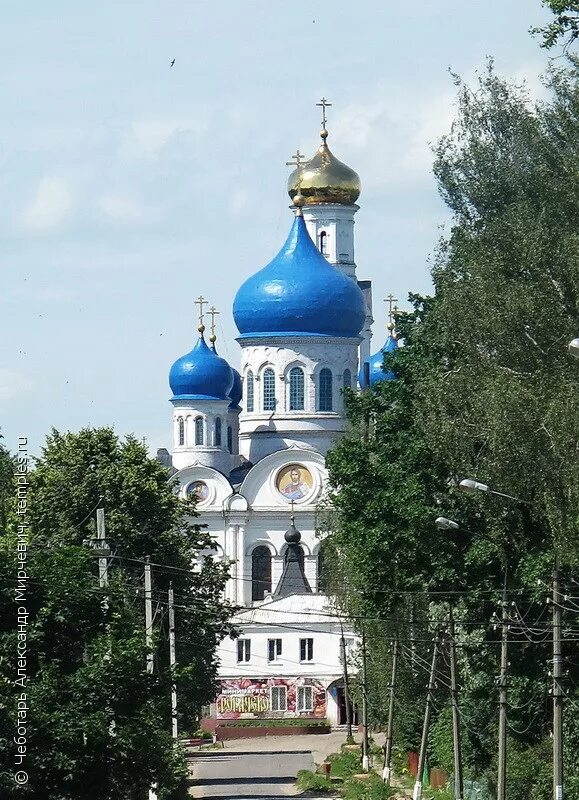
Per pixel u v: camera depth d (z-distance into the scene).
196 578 104.50
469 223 76.25
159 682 59.31
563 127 75.56
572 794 69.69
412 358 81.69
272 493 185.62
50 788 56.59
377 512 75.06
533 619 73.00
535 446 62.59
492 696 76.88
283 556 184.75
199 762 125.62
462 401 66.94
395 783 98.19
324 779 102.44
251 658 164.38
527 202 71.62
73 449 104.56
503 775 66.62
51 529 98.06
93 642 58.38
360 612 93.88
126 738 57.44
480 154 75.88
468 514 74.06
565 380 63.53
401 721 101.94
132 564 99.75
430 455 74.69
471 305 67.19
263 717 163.62
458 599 75.12
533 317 66.25
